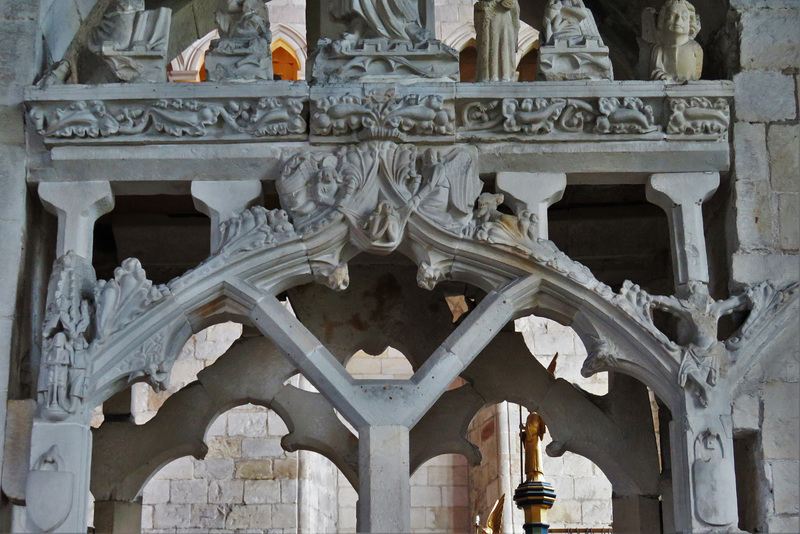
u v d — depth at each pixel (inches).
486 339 329.1
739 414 324.5
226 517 664.4
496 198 339.9
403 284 439.2
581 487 678.5
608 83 340.8
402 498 313.0
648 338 327.6
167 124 339.3
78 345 316.5
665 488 411.2
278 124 339.9
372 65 349.4
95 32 355.3
